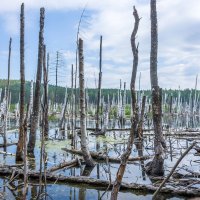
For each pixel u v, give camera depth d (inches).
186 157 836.0
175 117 2765.7
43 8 788.0
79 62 687.1
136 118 291.9
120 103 2257.6
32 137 876.0
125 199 466.3
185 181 541.6
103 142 1155.3
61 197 471.8
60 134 1353.3
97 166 714.2
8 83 970.1
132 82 300.0
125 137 1344.7
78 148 957.2
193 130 1619.1
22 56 766.5
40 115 1151.6
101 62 1521.9
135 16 298.7
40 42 837.8
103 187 530.0
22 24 774.5
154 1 611.5
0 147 960.9
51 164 713.0
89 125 2085.4
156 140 621.3
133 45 301.9
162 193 493.7
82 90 693.9
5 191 488.7
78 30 346.0
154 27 607.8
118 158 772.0
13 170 581.9
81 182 543.2
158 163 614.9
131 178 594.2
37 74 876.0
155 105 619.2
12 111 2642.7
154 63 610.9
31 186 521.3
